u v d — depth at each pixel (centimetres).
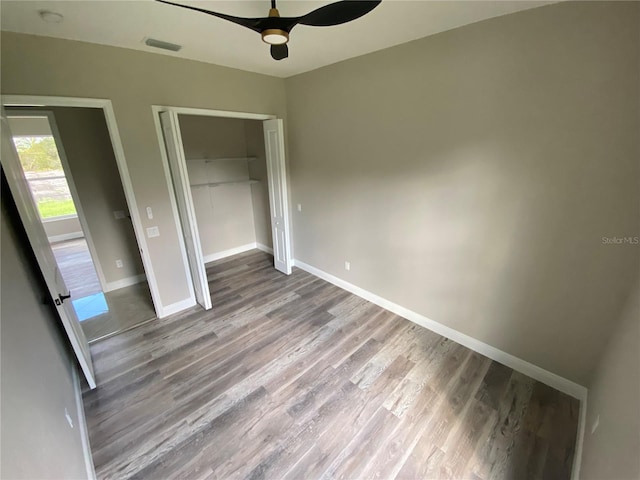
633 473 96
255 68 329
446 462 174
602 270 187
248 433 193
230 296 376
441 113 238
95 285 411
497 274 237
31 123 561
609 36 160
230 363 256
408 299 314
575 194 187
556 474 167
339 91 314
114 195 379
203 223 479
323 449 182
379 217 315
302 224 425
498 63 201
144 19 198
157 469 172
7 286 134
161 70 278
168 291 331
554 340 218
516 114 200
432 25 212
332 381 235
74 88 236
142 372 247
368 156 306
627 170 167
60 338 231
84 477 153
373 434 191
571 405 209
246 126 485
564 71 177
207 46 254
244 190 520
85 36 224
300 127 376
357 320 319
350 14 137
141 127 278
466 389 225
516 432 191
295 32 225
